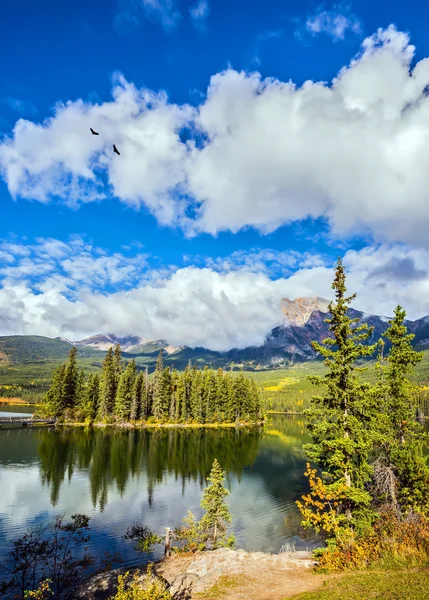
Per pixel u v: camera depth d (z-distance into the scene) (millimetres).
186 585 17578
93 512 38688
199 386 133500
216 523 30688
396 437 27953
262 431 119312
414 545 15922
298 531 35469
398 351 28594
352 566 16547
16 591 21672
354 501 21578
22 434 90250
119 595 13438
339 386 23844
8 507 39156
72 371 120000
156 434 101000
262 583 16812
